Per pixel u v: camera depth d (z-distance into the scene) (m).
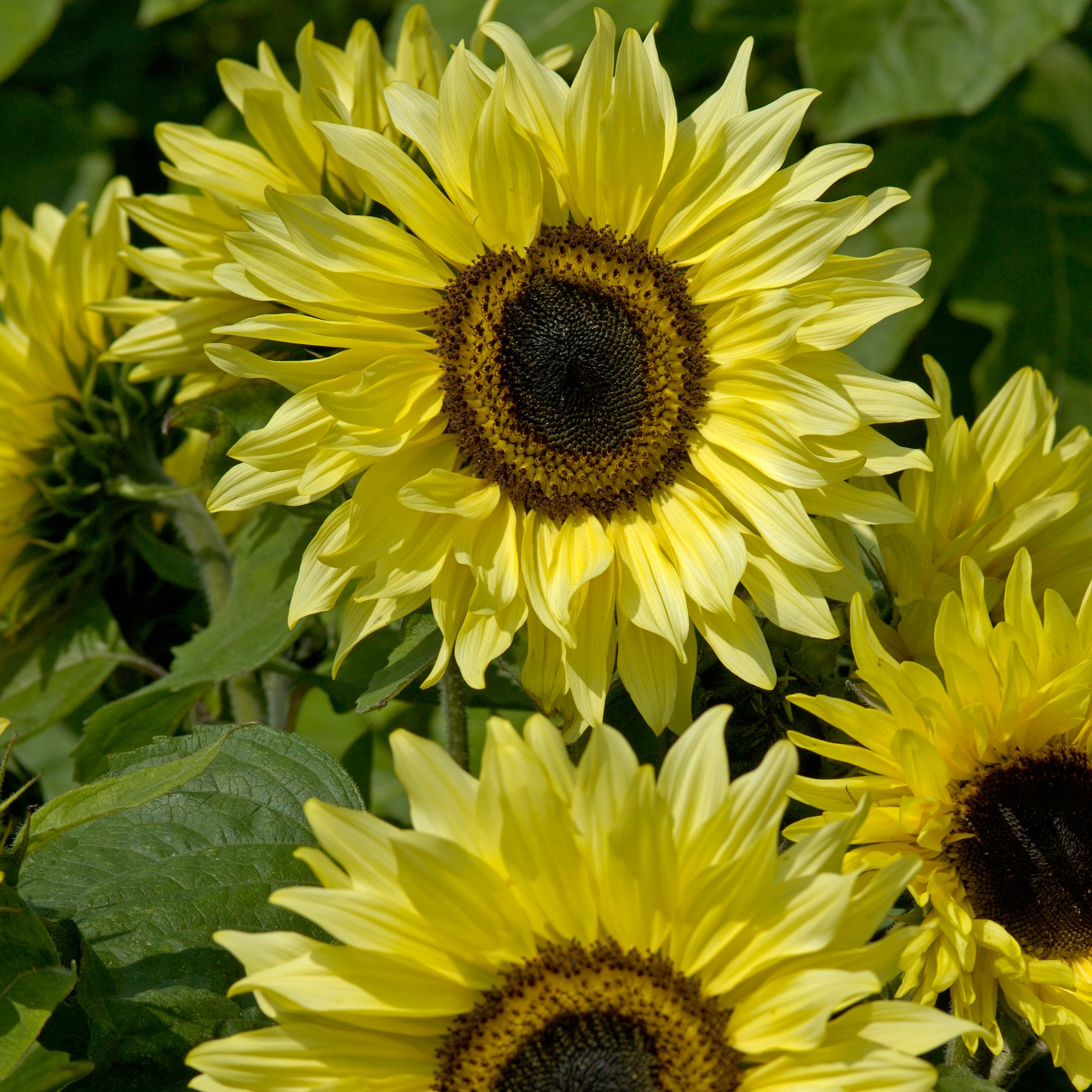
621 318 1.76
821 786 1.72
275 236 1.74
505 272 1.76
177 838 1.75
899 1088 1.65
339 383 1.74
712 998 1.68
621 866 1.67
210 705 1.92
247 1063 1.67
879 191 1.75
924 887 1.72
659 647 1.74
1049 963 1.71
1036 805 1.73
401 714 1.94
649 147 1.75
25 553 1.90
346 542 1.74
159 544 1.91
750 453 1.75
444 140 1.74
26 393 1.88
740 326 1.75
